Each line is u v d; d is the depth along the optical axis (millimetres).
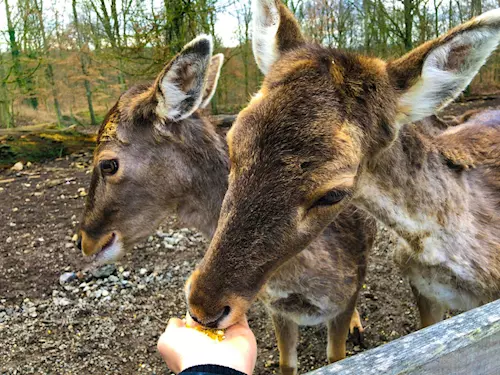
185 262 1023
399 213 486
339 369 233
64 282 945
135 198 651
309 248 549
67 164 1805
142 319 846
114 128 643
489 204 532
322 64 427
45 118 3322
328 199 388
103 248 674
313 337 798
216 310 375
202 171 643
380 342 779
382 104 428
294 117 385
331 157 381
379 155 447
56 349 772
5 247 1087
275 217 373
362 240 623
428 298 600
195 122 646
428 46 423
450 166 520
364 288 909
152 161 638
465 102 3039
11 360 749
